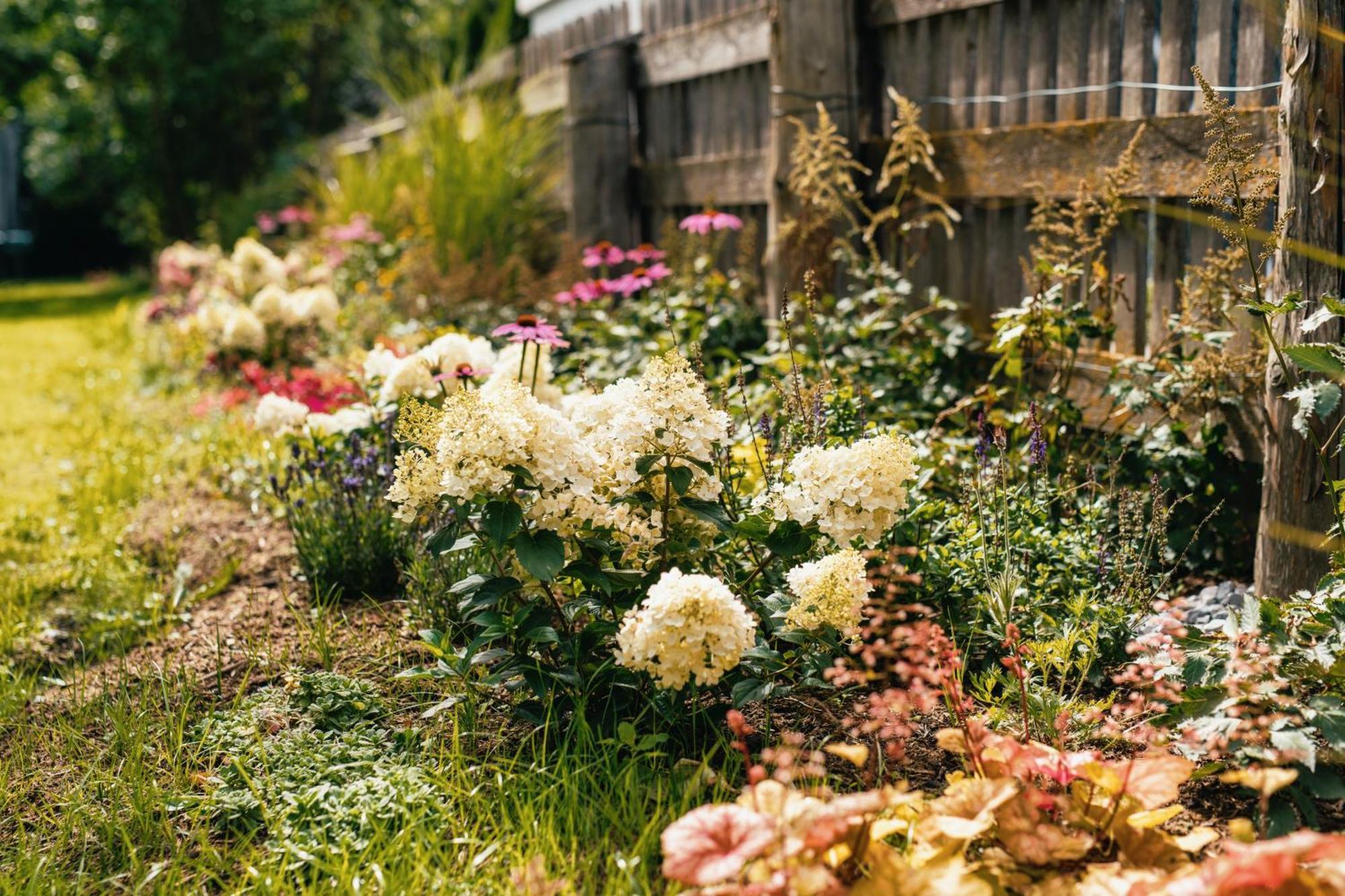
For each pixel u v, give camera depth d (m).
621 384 2.94
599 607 2.85
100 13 17.89
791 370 4.04
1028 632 3.03
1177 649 2.59
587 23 7.86
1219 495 3.73
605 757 2.55
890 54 4.98
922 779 2.56
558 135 8.14
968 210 4.69
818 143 5.02
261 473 5.00
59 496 5.46
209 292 8.60
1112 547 3.51
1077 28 4.10
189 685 3.25
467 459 2.57
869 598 3.04
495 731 2.86
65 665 3.63
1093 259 4.19
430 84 10.11
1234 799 2.44
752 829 1.85
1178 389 3.74
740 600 3.00
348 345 6.79
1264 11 3.15
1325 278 2.98
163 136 19.17
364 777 2.66
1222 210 3.66
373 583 3.92
